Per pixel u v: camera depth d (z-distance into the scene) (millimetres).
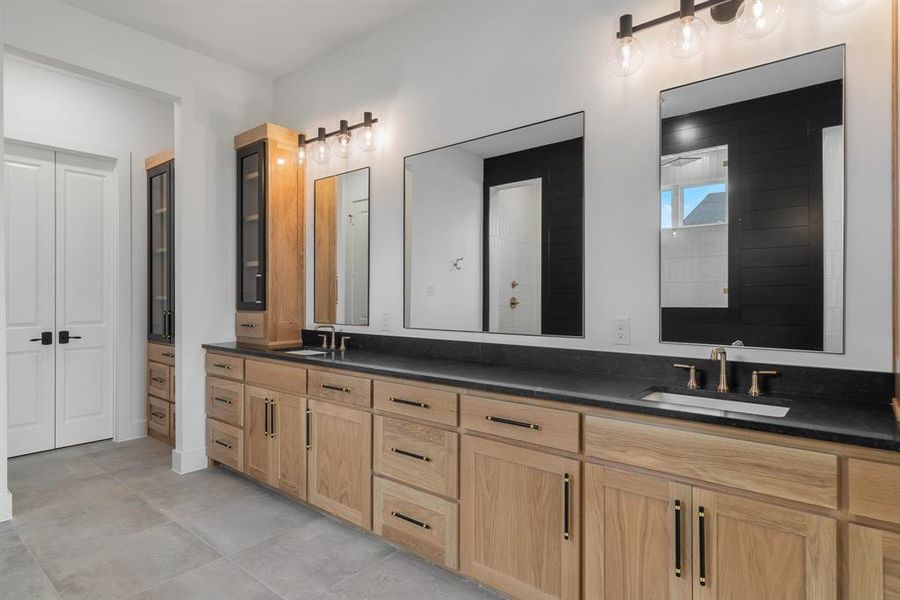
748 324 1735
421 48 2711
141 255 4000
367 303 2977
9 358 3426
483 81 2443
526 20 2293
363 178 3012
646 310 1950
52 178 3629
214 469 3225
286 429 2650
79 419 3762
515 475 1748
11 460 3377
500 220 2371
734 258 1765
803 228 1635
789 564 1236
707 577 1350
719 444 1336
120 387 3879
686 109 1862
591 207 2088
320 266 3252
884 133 1502
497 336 2375
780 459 1246
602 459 1545
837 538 1179
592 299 2086
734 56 1763
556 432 1645
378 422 2203
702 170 1831
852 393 1542
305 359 2533
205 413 3250
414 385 2061
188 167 3160
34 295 3539
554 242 2197
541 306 2232
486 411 1826
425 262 2680
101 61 2762
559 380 1888
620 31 1812
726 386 1719
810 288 1621
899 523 1103
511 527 1758
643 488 1463
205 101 3242
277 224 3168
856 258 1546
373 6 2715
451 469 1930
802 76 1637
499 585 1788
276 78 3590
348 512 2324
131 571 2008
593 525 1562
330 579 1969
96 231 3846
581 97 2123
